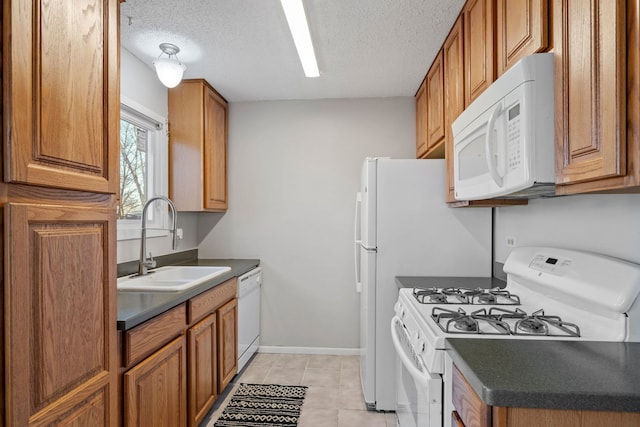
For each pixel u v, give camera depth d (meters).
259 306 3.43
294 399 2.57
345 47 2.37
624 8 0.80
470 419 0.94
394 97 3.36
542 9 1.13
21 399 0.83
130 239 2.49
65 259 0.98
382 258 2.41
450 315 1.39
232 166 3.48
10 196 0.83
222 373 2.45
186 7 1.91
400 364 1.82
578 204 1.52
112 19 1.19
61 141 0.96
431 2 1.88
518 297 1.70
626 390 0.80
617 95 0.81
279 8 1.93
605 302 1.16
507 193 1.33
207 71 2.77
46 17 0.91
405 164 2.42
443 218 2.40
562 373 0.89
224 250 3.49
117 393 1.31
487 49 1.59
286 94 3.29
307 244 3.44
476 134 1.52
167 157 2.94
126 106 2.43
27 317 0.85
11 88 0.80
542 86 1.09
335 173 3.42
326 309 3.43
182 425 1.88
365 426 2.24
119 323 1.35
